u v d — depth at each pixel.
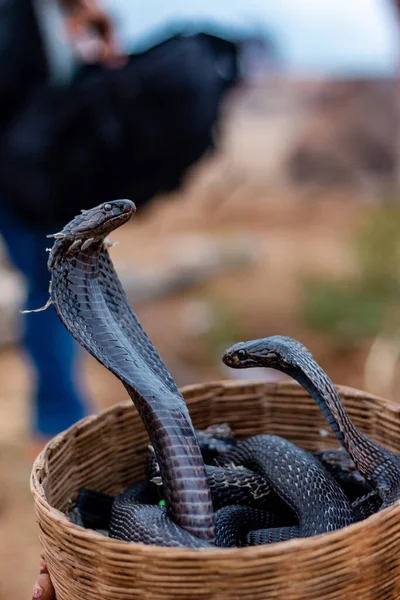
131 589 1.41
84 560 1.44
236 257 8.97
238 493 1.89
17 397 5.66
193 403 2.20
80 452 1.99
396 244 6.88
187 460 1.57
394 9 5.62
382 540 1.43
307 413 2.19
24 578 3.64
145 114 3.59
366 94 13.93
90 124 3.55
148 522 1.59
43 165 3.58
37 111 3.55
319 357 6.15
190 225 11.52
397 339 6.09
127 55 3.67
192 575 1.36
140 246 9.99
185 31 3.78
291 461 1.86
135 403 1.63
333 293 6.70
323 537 1.37
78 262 1.66
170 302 7.89
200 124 3.69
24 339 4.11
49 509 1.51
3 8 3.47
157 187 3.81
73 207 3.69
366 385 5.70
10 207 3.71
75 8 3.55
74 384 4.21
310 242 10.35
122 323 1.73
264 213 12.09
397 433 2.00
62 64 3.53
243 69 3.92
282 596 1.38
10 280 6.71
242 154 13.97
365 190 13.52
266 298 7.70
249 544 1.72
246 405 2.23
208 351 6.43
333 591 1.42
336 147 13.92
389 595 1.50
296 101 15.01
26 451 4.66
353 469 1.96
